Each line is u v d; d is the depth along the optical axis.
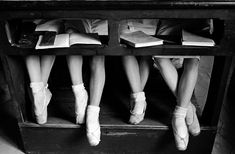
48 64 1.54
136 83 1.56
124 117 1.65
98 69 1.52
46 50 1.36
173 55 1.37
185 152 1.67
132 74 1.54
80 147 1.68
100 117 1.65
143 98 1.58
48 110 1.70
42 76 1.57
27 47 1.35
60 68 2.02
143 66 1.60
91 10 1.25
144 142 1.64
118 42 1.33
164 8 1.23
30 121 1.63
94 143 1.54
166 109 1.71
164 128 1.58
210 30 1.44
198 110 1.72
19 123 1.61
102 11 1.26
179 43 1.38
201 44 1.32
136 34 1.40
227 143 1.76
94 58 1.50
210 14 1.25
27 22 1.51
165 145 1.65
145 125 1.59
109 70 2.02
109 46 1.34
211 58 2.50
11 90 1.50
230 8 1.22
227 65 1.37
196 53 1.35
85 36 1.40
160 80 1.92
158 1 1.21
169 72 1.53
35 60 1.48
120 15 1.26
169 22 1.51
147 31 1.49
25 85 1.61
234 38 1.29
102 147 1.67
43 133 1.63
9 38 1.38
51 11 1.26
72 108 1.72
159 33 1.50
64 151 1.70
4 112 2.01
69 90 1.86
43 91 1.54
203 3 1.21
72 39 1.38
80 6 1.23
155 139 1.63
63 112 1.69
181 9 1.24
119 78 1.96
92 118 1.55
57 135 1.64
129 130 1.59
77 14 1.27
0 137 1.84
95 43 1.35
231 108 2.01
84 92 1.57
